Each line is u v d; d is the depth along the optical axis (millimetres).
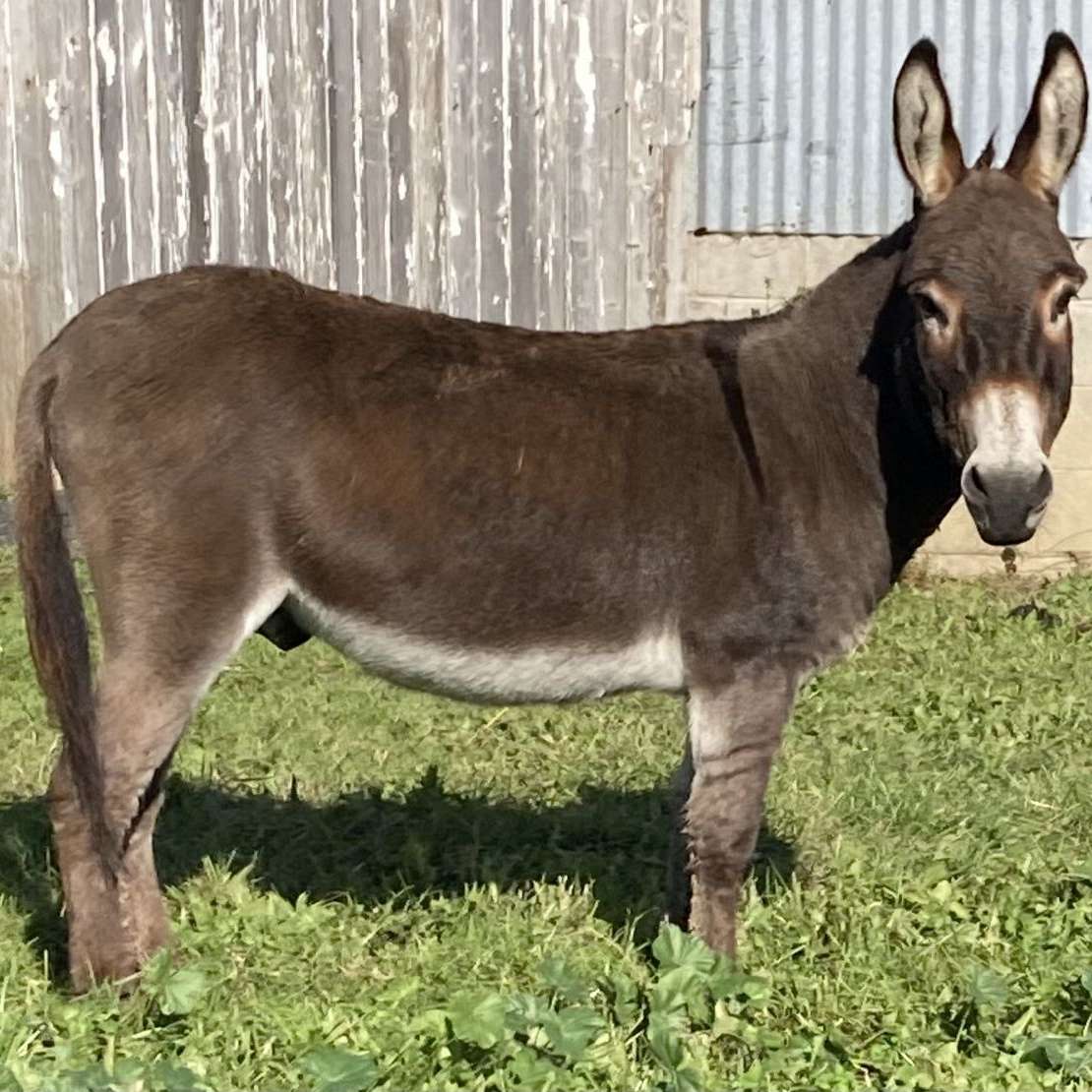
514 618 4059
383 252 8320
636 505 4043
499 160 8219
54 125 8484
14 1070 3463
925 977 4191
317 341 4008
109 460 3910
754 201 8289
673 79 8180
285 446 3918
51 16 8375
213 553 3895
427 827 5117
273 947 4289
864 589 4172
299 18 8195
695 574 4055
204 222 8445
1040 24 8125
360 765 5707
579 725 6160
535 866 4930
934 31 8133
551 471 4027
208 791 5371
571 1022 3670
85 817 3945
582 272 8297
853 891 4660
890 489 4160
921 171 4098
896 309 4086
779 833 5102
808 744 5953
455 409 4023
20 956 4191
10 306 8734
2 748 5766
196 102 8344
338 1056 3486
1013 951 4328
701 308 8406
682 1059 3607
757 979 3951
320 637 4172
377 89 8195
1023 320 3748
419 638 4078
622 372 4152
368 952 4355
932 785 5504
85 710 3842
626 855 5035
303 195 8328
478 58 8141
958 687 6527
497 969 4203
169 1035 3803
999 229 3854
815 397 4164
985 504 3668
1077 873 4605
